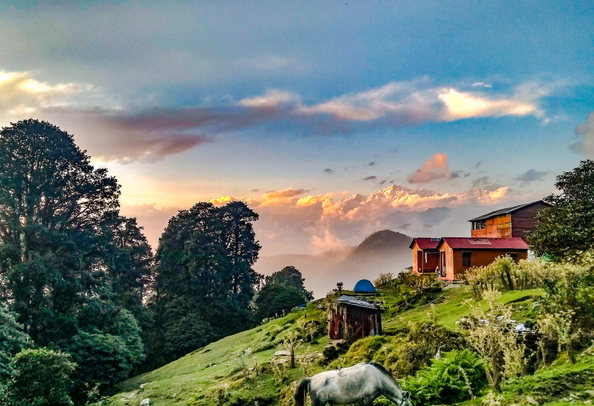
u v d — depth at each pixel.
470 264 47.03
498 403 13.04
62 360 32.31
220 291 82.88
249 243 96.81
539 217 36.06
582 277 17.73
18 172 54.31
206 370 36.50
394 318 36.09
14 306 47.50
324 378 14.10
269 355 33.12
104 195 64.31
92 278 55.25
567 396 12.87
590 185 33.69
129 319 55.97
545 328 16.97
